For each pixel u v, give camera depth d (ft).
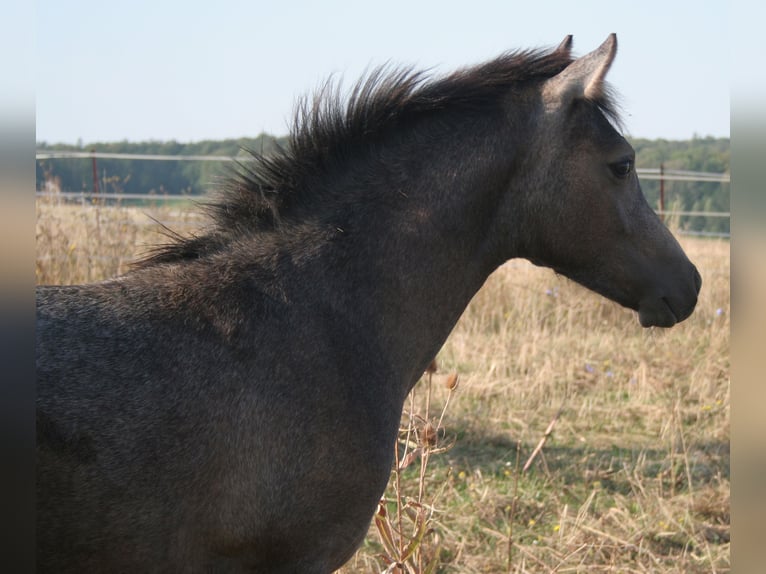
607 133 7.75
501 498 13.84
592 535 12.62
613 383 20.90
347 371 7.05
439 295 7.77
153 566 6.28
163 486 6.18
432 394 18.81
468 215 7.73
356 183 7.57
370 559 11.44
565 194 7.73
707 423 18.38
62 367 6.13
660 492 14.40
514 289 26.04
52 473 5.86
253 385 6.63
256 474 6.55
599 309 25.34
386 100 7.73
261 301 6.97
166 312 6.70
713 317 25.55
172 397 6.33
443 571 11.72
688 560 12.26
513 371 21.11
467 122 7.78
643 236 8.04
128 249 23.39
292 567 6.89
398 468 9.21
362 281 7.35
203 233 7.52
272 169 7.58
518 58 7.98
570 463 15.98
